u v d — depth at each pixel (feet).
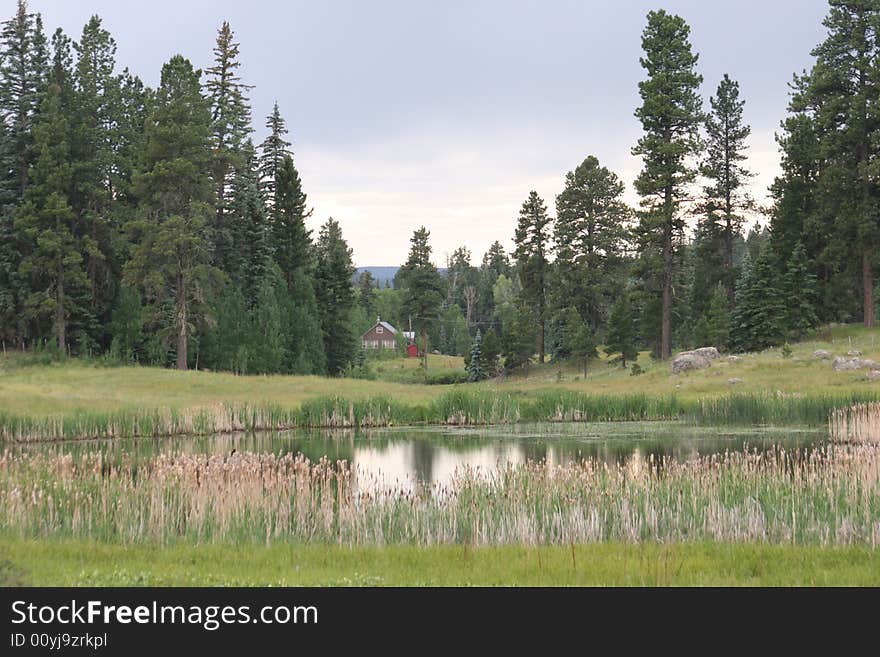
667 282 230.68
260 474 66.23
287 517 57.57
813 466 66.33
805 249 228.63
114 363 224.74
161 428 142.10
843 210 204.74
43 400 153.38
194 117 229.04
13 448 119.75
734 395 150.20
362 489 68.08
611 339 243.81
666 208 226.58
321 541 54.85
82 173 244.83
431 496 61.46
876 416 115.55
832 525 54.44
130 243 240.94
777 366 182.19
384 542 53.78
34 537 54.29
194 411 147.84
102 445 124.98
